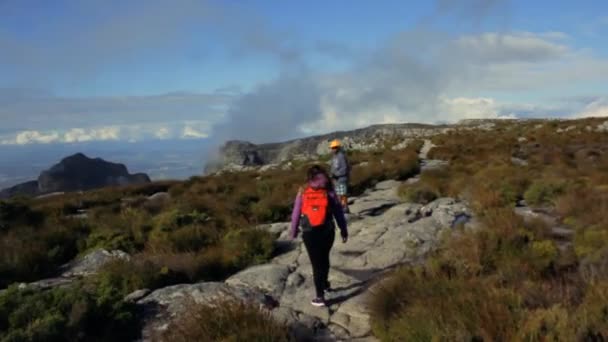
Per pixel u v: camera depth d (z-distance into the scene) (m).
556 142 33.81
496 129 50.94
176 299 7.32
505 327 4.95
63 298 6.91
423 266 7.60
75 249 12.54
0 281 9.91
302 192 7.33
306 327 6.48
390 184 21.45
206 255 10.19
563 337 4.63
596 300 5.27
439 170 22.70
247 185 23.44
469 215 12.55
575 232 9.62
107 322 6.60
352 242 10.83
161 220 13.32
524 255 7.67
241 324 5.78
